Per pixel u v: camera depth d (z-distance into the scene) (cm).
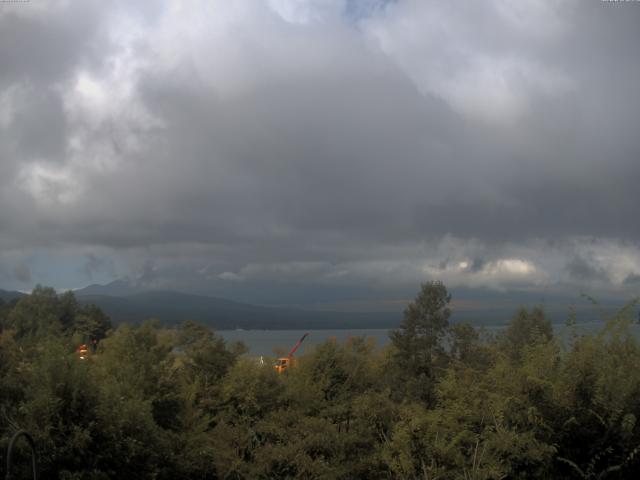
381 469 1018
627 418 686
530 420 734
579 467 735
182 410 1196
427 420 867
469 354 1833
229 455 1123
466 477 758
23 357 1000
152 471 916
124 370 1145
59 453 805
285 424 1227
